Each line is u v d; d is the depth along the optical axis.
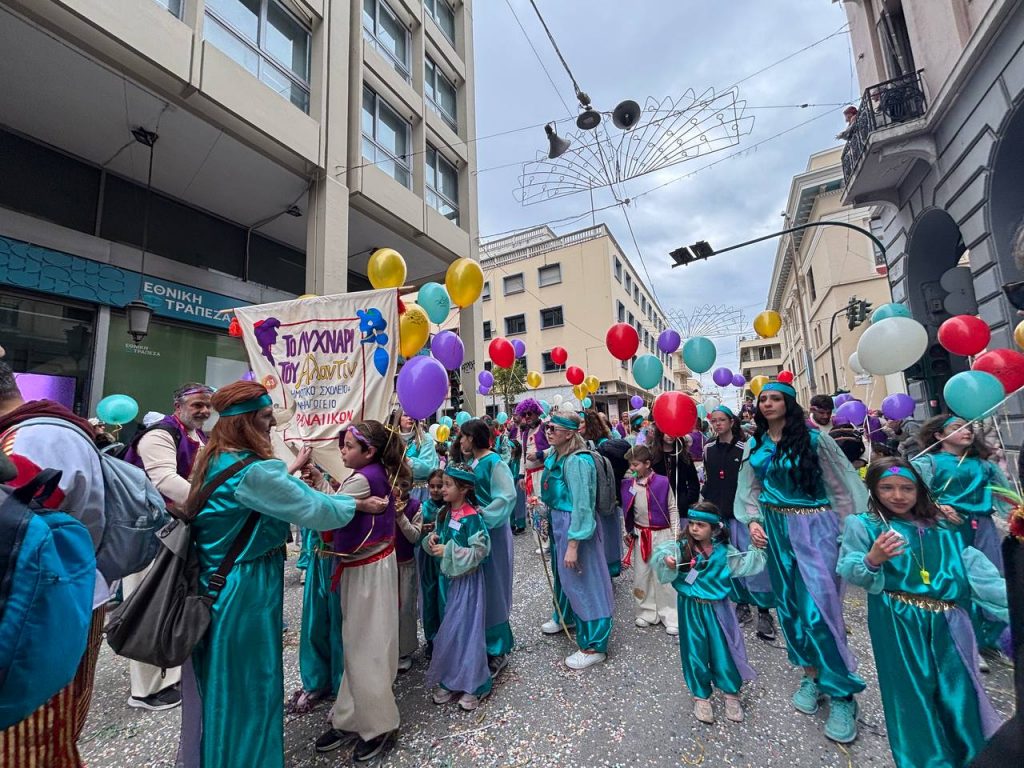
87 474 1.58
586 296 23.58
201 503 1.80
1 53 5.05
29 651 1.04
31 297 6.02
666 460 4.22
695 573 2.55
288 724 2.57
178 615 1.67
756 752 2.19
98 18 4.89
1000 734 0.82
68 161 6.58
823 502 2.57
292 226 8.91
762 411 2.77
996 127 5.82
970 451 2.92
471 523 2.71
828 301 18.67
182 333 7.70
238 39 6.87
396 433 2.56
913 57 7.91
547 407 9.37
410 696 2.76
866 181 8.41
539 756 2.20
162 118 6.15
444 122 12.14
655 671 2.94
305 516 1.85
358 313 3.00
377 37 10.03
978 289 6.42
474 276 3.45
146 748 2.39
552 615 3.74
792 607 2.56
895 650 1.87
